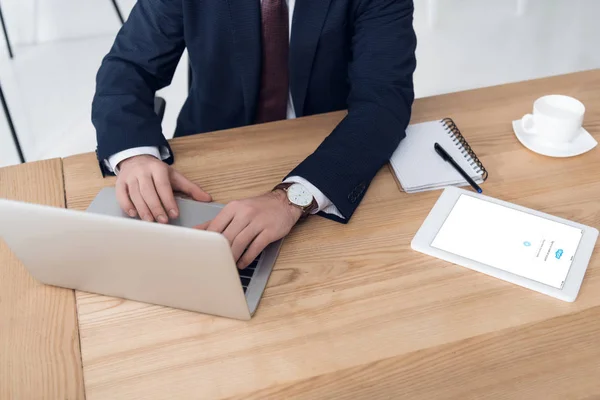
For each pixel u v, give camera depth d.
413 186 1.20
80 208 1.17
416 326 0.96
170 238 0.83
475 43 3.24
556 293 0.99
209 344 0.94
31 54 3.21
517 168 1.25
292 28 1.41
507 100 1.44
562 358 0.91
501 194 1.19
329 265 1.06
